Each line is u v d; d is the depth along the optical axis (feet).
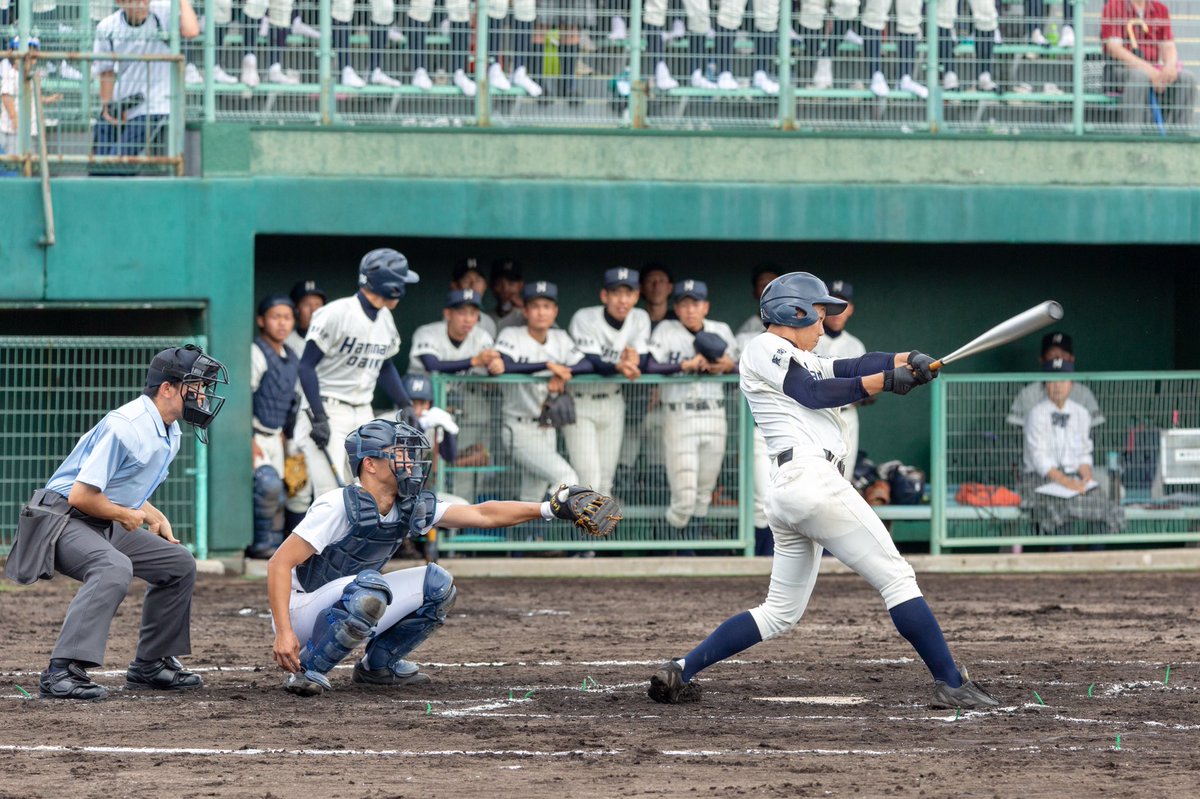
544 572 159.43
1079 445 168.25
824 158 169.68
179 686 92.38
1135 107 178.60
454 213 163.53
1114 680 98.78
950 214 171.22
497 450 158.40
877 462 191.42
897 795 65.41
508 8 167.94
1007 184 172.35
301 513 162.91
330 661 90.33
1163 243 175.22
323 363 144.77
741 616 88.63
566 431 158.71
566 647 113.60
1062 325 195.31
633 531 161.48
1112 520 168.66
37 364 156.66
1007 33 176.76
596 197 165.99
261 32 164.04
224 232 157.38
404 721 82.17
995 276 193.67
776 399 85.92
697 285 164.25
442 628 123.34
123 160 155.63
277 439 161.17
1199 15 180.55
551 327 165.58
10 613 128.98
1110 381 169.48
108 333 170.50
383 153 162.50
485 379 157.38
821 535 85.20
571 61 169.78
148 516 89.92
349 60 166.50
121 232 155.33
